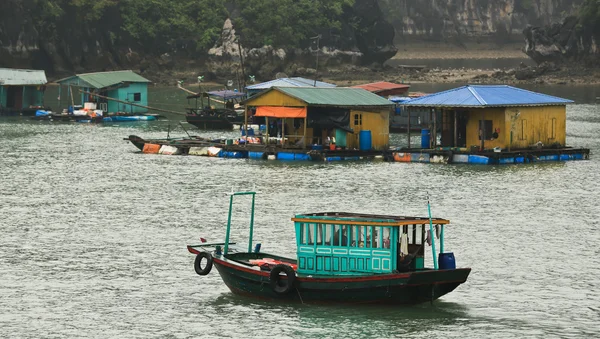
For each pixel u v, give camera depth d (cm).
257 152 15850
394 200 11775
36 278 8344
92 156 16300
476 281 8194
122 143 18350
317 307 7412
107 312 7450
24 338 6925
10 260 8944
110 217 10888
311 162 15250
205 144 16475
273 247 9331
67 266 8731
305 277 7294
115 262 8862
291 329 7025
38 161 15625
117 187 12938
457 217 10738
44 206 11562
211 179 13525
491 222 10469
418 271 7162
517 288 8000
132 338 6912
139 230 10194
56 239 9775
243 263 7669
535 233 9950
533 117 15350
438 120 16962
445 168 14475
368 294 7231
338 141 15800
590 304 7588
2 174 14150
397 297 7188
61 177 13850
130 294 7888
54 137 19425
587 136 19325
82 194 12400
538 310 7444
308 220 7412
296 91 15912
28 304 7650
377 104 15938
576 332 6981
